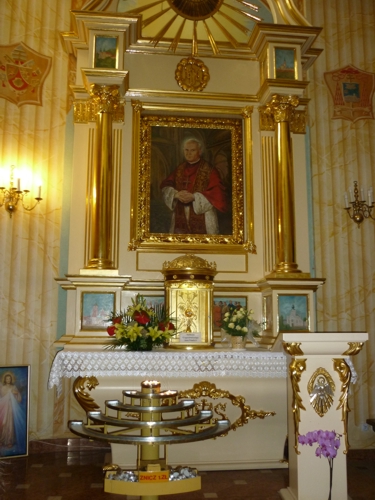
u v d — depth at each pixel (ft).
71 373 12.66
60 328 16.57
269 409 13.66
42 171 17.17
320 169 18.42
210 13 18.31
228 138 17.95
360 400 17.11
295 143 17.97
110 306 15.26
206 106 17.72
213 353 13.08
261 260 17.07
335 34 19.49
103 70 15.97
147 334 13.58
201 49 18.16
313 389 10.94
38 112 17.47
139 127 17.43
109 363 12.77
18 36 17.67
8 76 17.33
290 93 16.76
